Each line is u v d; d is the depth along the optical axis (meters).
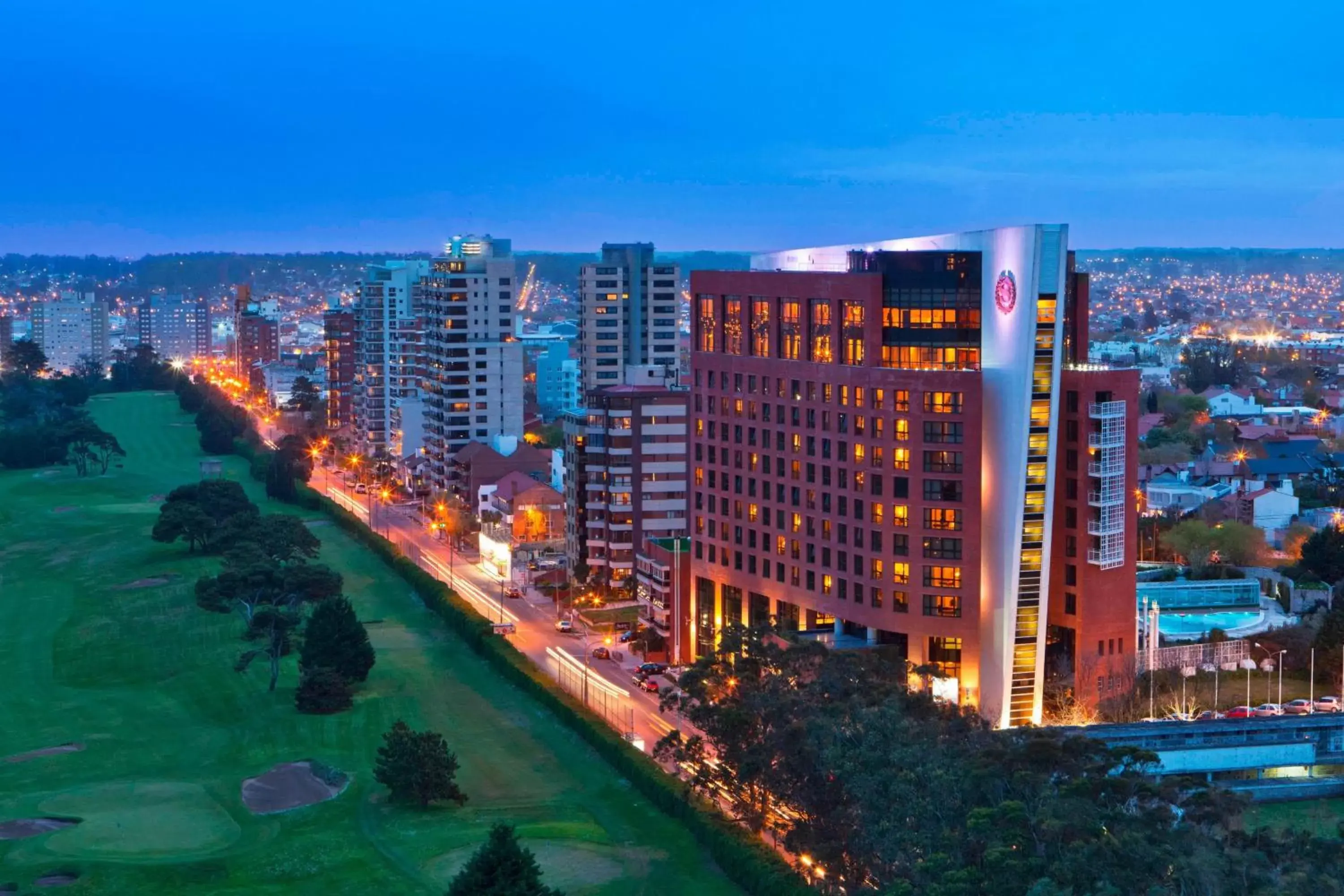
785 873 179.12
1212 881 134.12
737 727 192.62
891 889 151.50
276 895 185.38
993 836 149.00
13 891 187.00
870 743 173.88
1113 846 138.88
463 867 171.62
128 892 186.50
